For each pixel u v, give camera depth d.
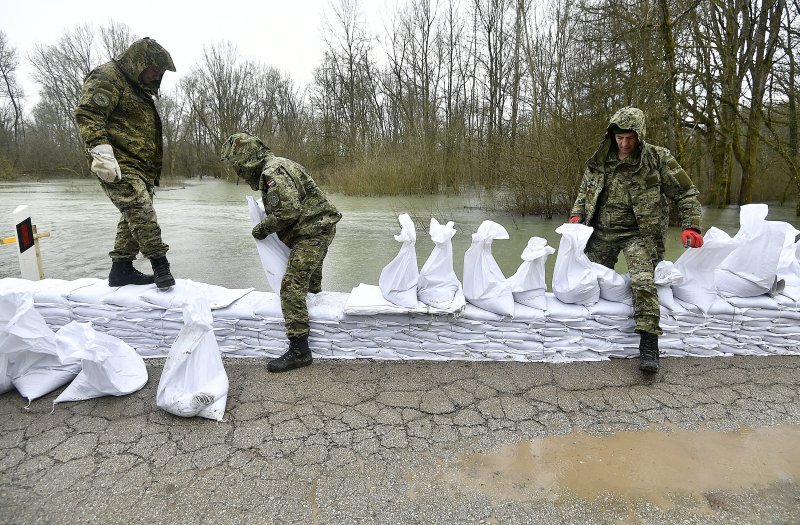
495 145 14.41
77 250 7.81
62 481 2.08
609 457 2.25
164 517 1.89
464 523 1.87
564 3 15.80
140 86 3.27
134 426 2.47
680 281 3.20
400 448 2.31
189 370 2.58
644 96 9.76
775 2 11.92
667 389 2.83
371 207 14.21
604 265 3.46
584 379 2.94
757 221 3.23
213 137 42.31
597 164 3.32
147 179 3.37
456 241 8.84
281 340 3.20
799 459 2.24
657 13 9.26
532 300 3.18
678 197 3.15
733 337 3.19
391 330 3.15
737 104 11.70
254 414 2.58
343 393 2.79
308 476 2.12
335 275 6.23
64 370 2.85
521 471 2.16
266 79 42.34
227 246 8.23
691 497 2.01
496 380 2.93
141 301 3.21
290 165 3.04
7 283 3.42
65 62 38.75
